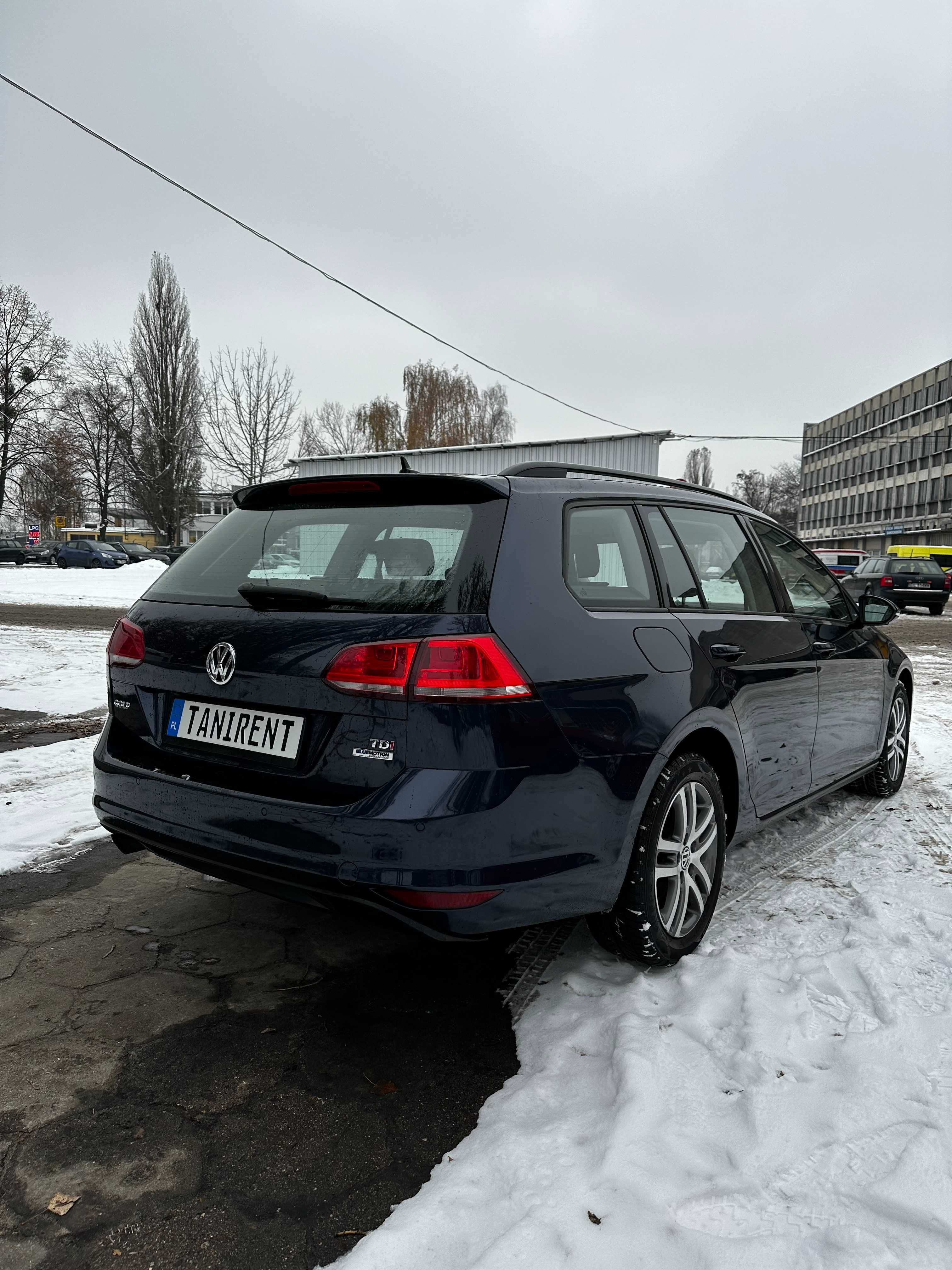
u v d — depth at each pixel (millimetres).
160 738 2602
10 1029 2410
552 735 2217
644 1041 2236
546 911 2260
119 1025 2443
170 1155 1926
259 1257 1647
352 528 2535
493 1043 2391
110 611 17828
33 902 3301
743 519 3604
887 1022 2342
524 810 2162
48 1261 1629
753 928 3023
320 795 2201
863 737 4266
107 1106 2088
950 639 14812
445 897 2084
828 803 4645
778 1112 1954
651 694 2535
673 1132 1899
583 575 2531
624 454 23078
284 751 2277
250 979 2729
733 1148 1857
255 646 2354
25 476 48156
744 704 3010
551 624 2299
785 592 3688
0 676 8516
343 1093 2156
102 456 53656
